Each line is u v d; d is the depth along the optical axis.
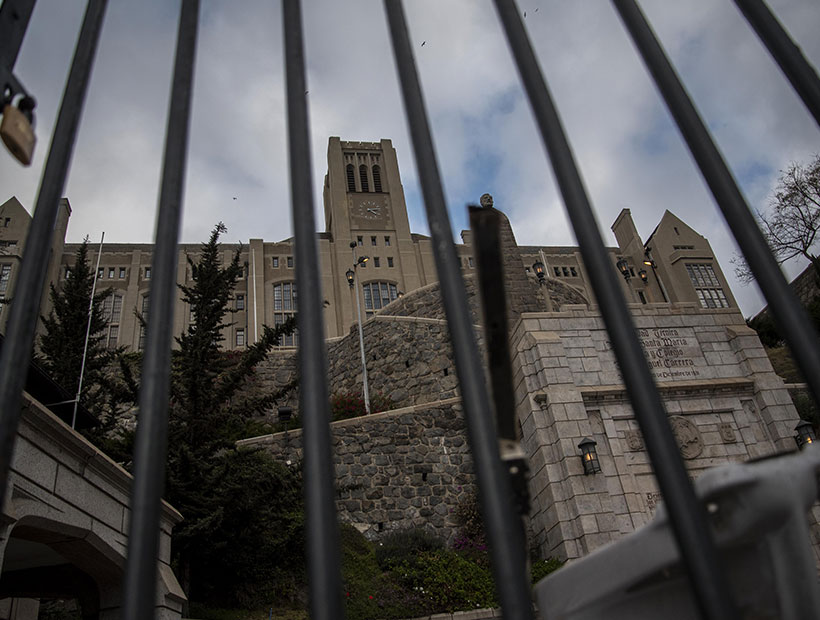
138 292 48.22
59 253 46.25
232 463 13.09
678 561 1.31
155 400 1.49
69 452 7.12
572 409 16.30
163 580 8.66
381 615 12.70
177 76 2.02
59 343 19.38
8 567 8.45
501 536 1.28
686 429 16.70
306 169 1.86
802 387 19.86
